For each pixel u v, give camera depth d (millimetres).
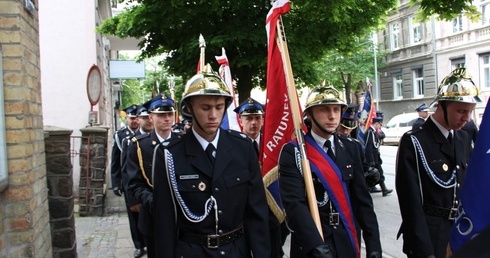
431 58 31562
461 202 2348
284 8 4176
